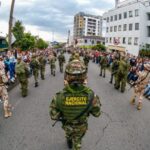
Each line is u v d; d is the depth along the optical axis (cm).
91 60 4422
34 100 1031
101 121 771
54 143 596
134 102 1023
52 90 1288
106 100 1081
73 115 385
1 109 873
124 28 5538
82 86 385
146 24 5050
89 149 570
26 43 3528
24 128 691
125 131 692
